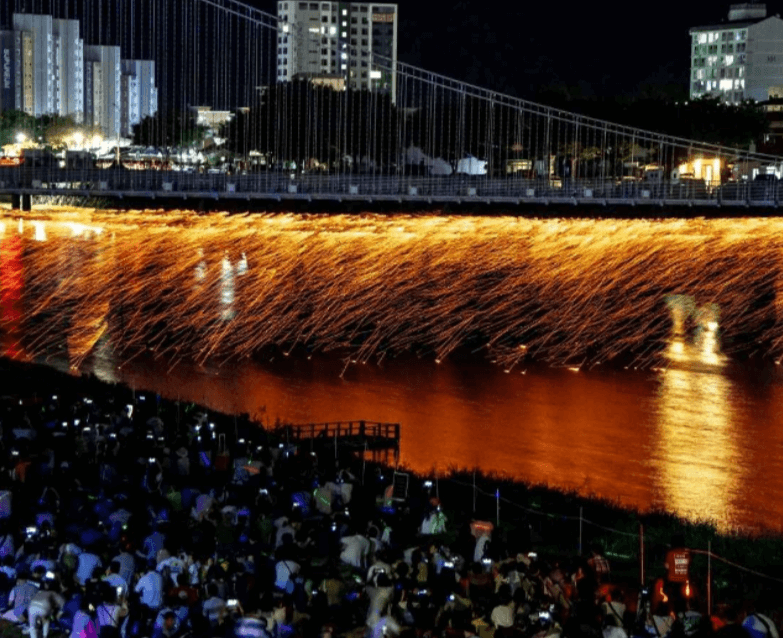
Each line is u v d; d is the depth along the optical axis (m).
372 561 35.50
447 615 29.50
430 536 42.28
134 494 41.81
